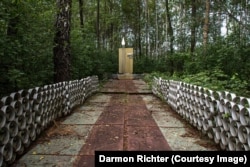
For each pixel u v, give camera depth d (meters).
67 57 7.21
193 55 11.95
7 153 3.03
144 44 33.78
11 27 4.55
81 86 8.28
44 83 6.59
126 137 4.29
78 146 3.81
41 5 5.85
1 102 2.92
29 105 3.77
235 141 3.15
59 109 5.75
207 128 4.14
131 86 15.41
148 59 27.66
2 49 3.82
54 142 4.02
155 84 10.99
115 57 26.44
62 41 7.10
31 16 5.14
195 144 3.90
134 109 7.27
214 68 8.75
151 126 5.11
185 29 17.11
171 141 4.05
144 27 31.78
